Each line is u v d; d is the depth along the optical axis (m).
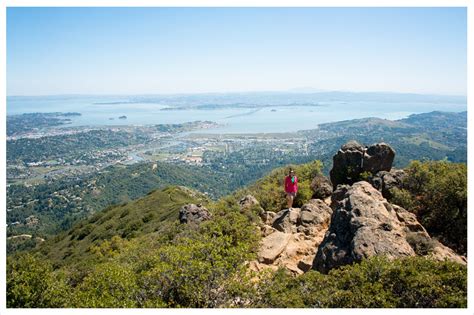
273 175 16.36
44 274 6.91
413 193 10.26
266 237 9.40
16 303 6.34
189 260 6.32
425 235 7.25
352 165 12.94
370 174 12.23
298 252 8.51
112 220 43.81
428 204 9.50
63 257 37.66
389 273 5.30
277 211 12.77
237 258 6.67
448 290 4.92
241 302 5.67
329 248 6.86
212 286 5.98
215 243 7.22
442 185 9.19
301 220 10.20
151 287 6.10
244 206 12.35
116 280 6.57
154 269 6.32
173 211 36.06
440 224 8.94
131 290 6.21
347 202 7.46
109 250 28.34
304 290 5.59
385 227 6.75
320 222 10.11
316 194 13.22
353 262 6.00
